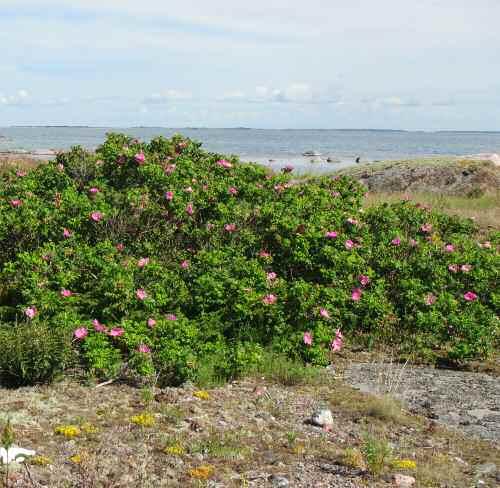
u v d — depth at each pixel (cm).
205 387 710
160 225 1069
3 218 979
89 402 627
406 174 2462
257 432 591
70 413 592
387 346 920
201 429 580
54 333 705
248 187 1155
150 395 652
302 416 647
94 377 696
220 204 1087
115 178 1170
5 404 598
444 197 2220
